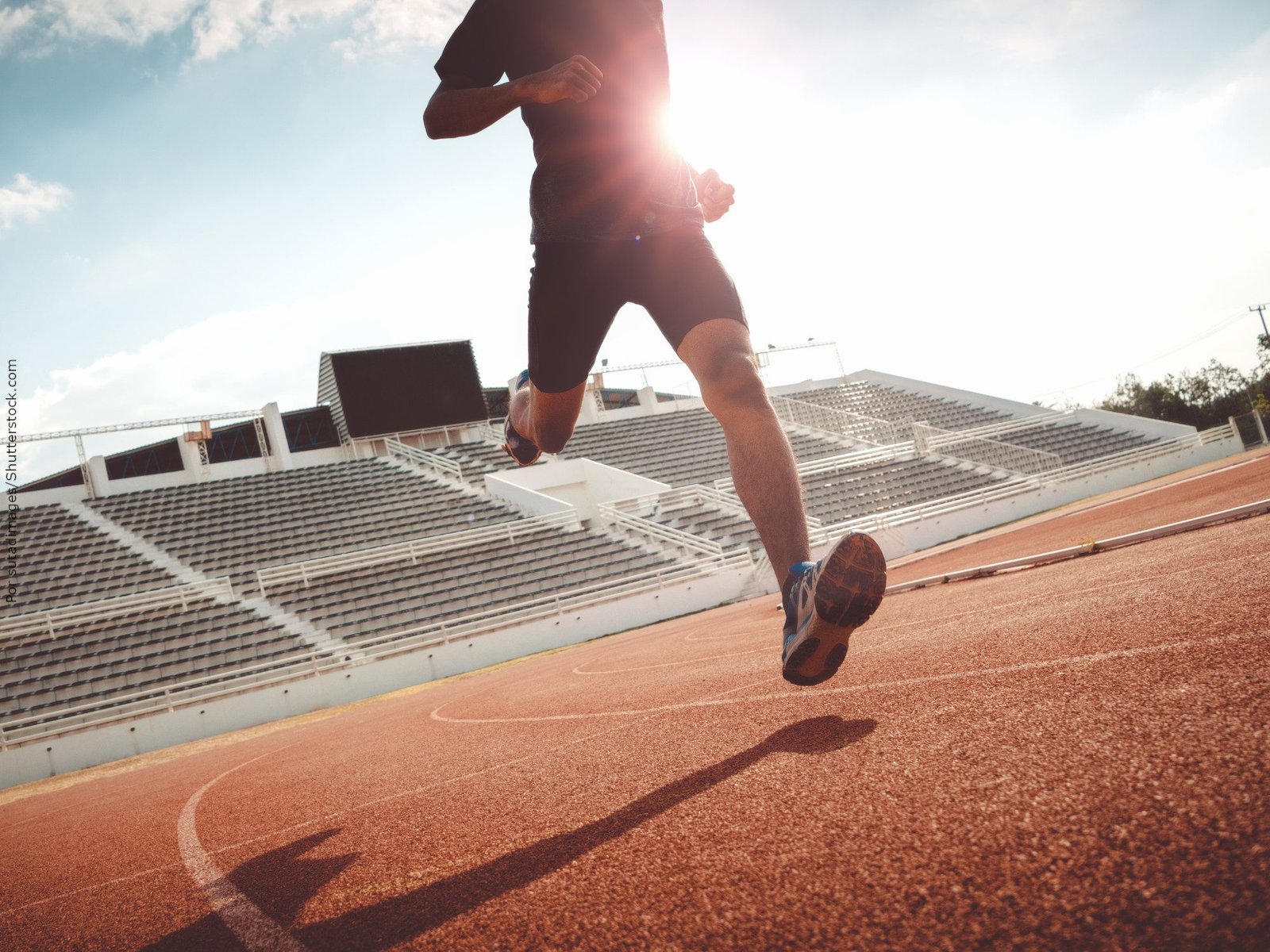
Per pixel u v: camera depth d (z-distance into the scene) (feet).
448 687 39.14
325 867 5.31
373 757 13.03
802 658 4.83
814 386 119.34
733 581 62.85
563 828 4.74
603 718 10.09
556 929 3.16
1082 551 18.11
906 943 2.35
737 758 5.42
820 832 3.46
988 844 2.87
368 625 56.75
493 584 62.28
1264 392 150.51
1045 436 99.66
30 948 5.11
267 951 3.76
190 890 5.66
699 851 3.64
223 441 89.71
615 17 5.63
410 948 3.34
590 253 5.53
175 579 62.34
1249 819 2.46
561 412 6.64
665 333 5.81
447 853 4.88
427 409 88.33
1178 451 91.61
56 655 52.26
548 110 5.63
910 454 90.17
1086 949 2.06
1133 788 2.98
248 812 9.78
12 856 11.35
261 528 70.79
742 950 2.59
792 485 5.07
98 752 44.32
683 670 14.67
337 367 85.56
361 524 72.18
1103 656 5.67
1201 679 4.27
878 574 4.38
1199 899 2.12
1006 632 8.30
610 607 58.44
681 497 77.25
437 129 5.52
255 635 55.16
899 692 6.34
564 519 71.41
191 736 46.19
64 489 74.23
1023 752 3.80
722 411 5.32
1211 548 12.16
